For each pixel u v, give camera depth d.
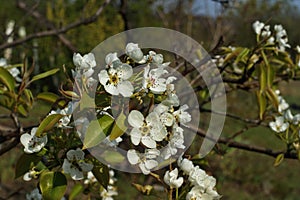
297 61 0.93
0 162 2.01
